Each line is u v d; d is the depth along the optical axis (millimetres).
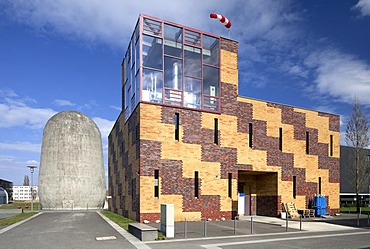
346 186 44625
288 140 26031
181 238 14234
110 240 13727
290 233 16281
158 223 19188
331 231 17281
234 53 24281
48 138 54031
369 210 36250
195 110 22000
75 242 13289
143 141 20016
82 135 54750
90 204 53844
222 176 22422
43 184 52688
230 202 22469
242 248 12008
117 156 32094
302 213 25297
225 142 22906
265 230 17297
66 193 52031
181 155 21078
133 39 23422
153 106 20594
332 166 28547
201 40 22969
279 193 24875
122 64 30078
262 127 24812
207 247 12102
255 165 24000
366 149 40844
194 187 21297
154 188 19984
